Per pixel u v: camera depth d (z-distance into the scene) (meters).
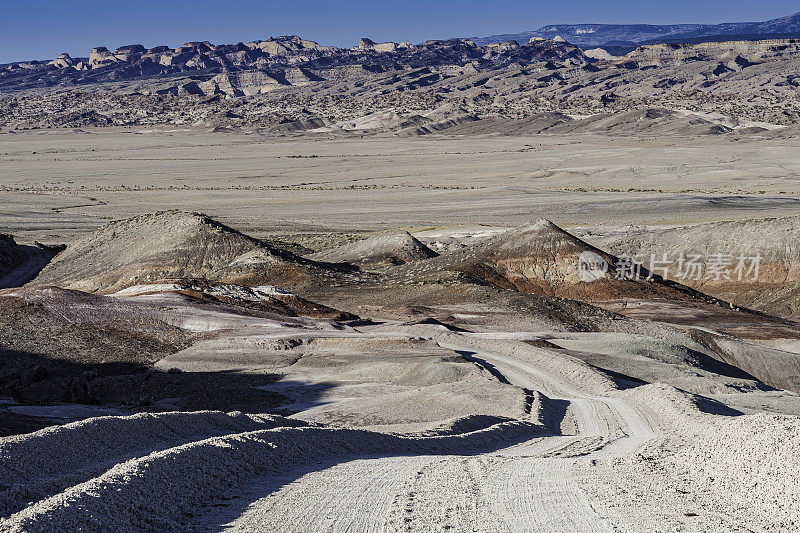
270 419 24.80
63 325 49.44
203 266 81.00
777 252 84.56
